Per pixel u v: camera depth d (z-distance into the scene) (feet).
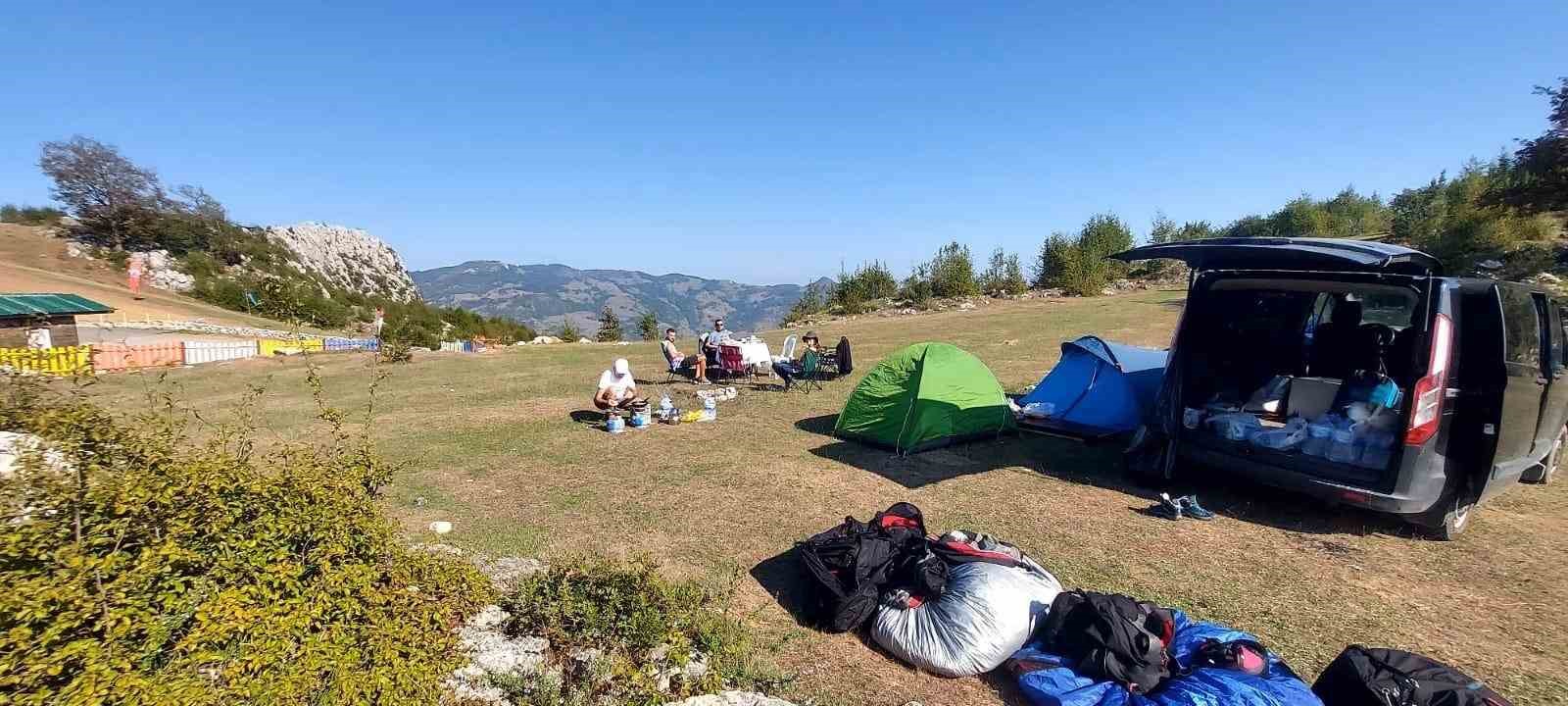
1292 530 19.60
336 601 11.76
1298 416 21.09
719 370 48.44
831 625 14.35
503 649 12.92
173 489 11.50
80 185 223.30
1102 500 22.25
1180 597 15.67
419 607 12.78
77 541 10.57
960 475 25.18
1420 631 14.17
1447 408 17.53
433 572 13.91
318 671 10.55
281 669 10.39
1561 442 24.99
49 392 13.55
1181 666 11.58
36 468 11.05
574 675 12.32
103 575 10.28
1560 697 11.96
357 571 12.24
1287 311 23.40
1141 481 23.54
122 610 9.92
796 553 18.57
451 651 12.51
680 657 12.51
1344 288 19.08
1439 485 17.70
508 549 18.98
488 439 32.24
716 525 20.76
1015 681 12.40
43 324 74.59
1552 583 16.21
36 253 206.49
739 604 15.67
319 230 401.08
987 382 29.66
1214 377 22.98
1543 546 18.28
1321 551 18.12
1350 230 140.05
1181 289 111.86
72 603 9.61
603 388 34.73
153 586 10.73
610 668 12.30
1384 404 19.19
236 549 11.66
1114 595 12.50
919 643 13.06
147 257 219.41
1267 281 20.45
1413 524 19.15
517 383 50.42
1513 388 18.45
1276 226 146.92
